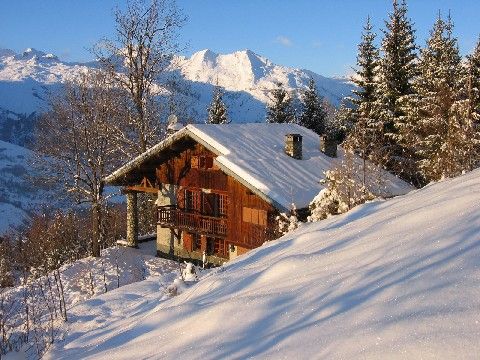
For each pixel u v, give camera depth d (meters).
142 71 28.62
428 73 28.64
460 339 2.31
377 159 20.97
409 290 3.16
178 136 22.75
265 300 4.35
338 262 4.69
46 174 28.19
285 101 49.38
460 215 4.44
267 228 19.47
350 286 3.80
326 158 24.05
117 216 38.88
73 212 34.22
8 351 8.29
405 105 30.03
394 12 31.53
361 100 32.91
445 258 3.47
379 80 31.72
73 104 27.16
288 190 18.91
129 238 27.64
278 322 3.77
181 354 4.02
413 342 2.44
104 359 5.14
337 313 3.33
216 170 22.94
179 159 24.83
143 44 28.31
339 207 13.41
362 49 32.75
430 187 7.29
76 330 8.95
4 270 22.03
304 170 21.39
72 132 27.25
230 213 22.30
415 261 3.68
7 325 10.38
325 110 46.53
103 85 28.11
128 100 29.28
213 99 48.38
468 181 6.10
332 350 2.77
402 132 29.36
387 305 3.07
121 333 6.28
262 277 5.47
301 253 5.79
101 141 27.58
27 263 24.38
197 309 5.51
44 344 8.25
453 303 2.71
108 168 29.14
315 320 3.40
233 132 23.42
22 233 35.19
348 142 19.52
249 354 3.32
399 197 7.52
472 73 27.62
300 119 48.28
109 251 25.78
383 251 4.34
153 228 37.66
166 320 5.68
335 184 13.97
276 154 22.27
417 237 4.31
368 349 2.58
